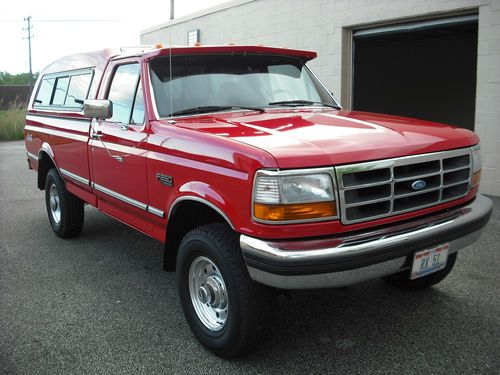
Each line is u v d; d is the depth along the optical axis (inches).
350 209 115.6
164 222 149.5
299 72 189.2
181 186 136.5
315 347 137.2
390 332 144.3
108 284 184.1
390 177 120.1
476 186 146.2
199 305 139.1
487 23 296.5
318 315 155.6
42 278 190.7
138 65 167.0
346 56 386.6
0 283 186.1
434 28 342.0
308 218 111.4
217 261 126.1
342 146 117.0
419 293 169.3
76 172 208.2
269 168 110.6
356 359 131.0
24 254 219.1
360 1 362.6
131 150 160.7
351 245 112.3
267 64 181.5
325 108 175.3
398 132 131.6
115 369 129.1
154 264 205.0
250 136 125.3
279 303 163.6
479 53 302.8
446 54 542.0
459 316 152.6
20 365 131.5
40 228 261.7
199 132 133.4
